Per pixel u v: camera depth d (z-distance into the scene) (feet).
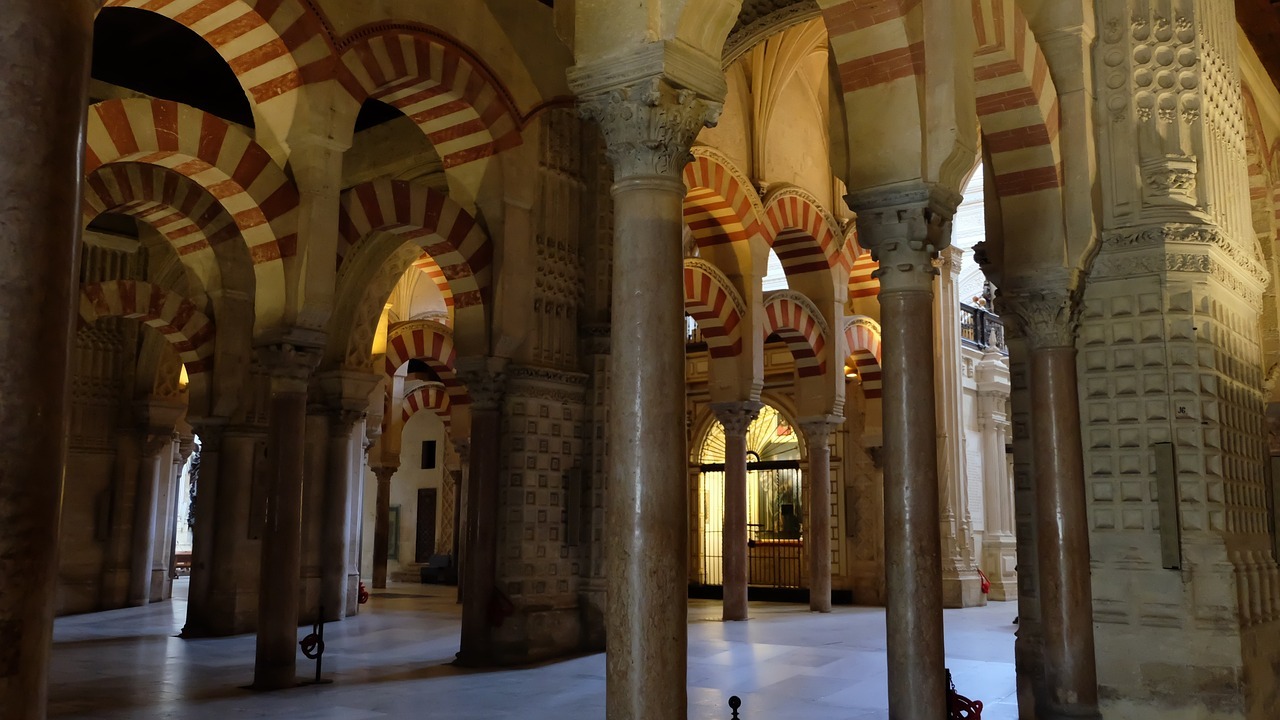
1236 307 27.76
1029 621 26.45
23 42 7.30
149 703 25.94
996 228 26.71
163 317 42.32
